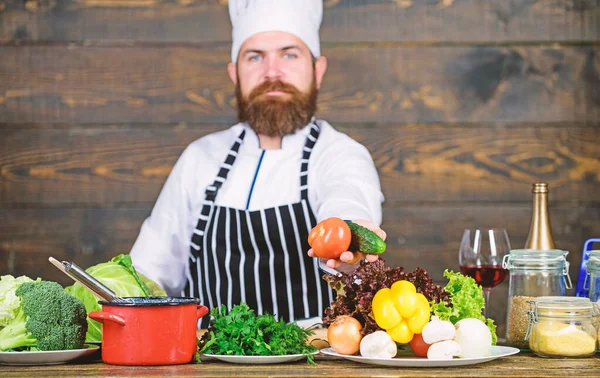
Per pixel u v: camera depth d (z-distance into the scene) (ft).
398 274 4.99
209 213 9.48
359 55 9.75
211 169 9.55
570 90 9.80
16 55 9.69
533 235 6.26
